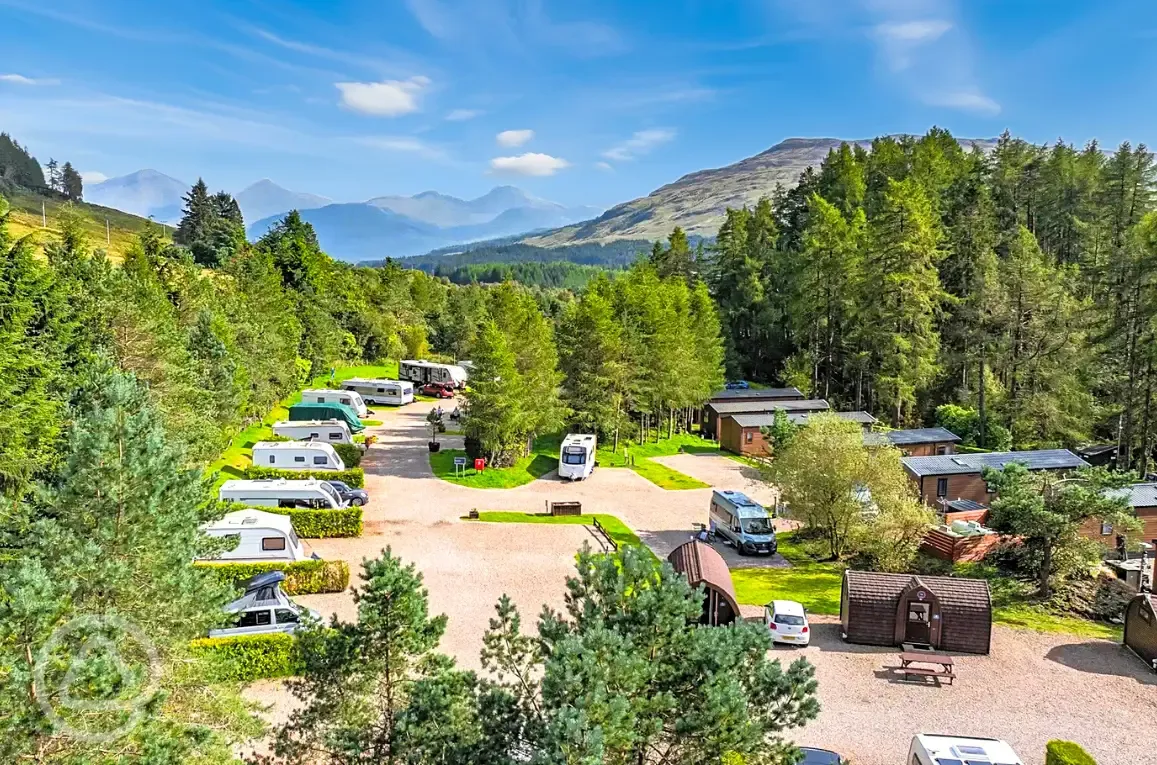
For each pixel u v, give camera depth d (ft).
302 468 146.30
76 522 41.16
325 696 41.73
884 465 112.37
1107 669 78.33
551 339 209.56
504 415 161.79
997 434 199.82
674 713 35.27
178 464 50.11
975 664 79.05
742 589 99.81
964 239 252.01
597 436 202.08
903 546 105.50
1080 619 92.22
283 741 42.42
